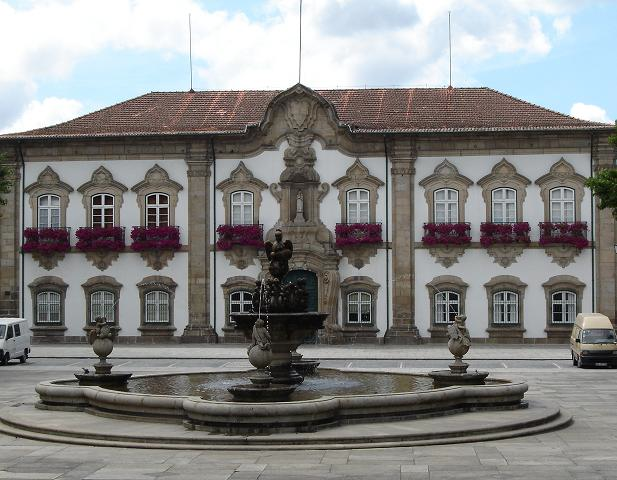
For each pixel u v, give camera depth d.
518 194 54.16
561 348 51.25
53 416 24.11
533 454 19.27
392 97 58.81
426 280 54.50
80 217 56.16
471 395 24.53
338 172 54.84
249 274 55.03
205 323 55.34
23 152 56.38
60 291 56.06
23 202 56.41
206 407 21.05
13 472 17.73
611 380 35.19
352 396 22.42
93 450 19.98
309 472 17.53
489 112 56.00
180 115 57.75
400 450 19.70
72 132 56.09
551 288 53.88
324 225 54.88
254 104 58.84
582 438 21.38
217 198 55.47
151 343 55.38
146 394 23.45
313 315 27.30
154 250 55.50
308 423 21.08
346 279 54.69
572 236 53.38
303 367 30.47
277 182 55.09
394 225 54.53
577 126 53.72
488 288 54.12
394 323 54.44
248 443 20.16
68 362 44.59
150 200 55.88
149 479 17.05
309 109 54.78
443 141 54.44
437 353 48.03
